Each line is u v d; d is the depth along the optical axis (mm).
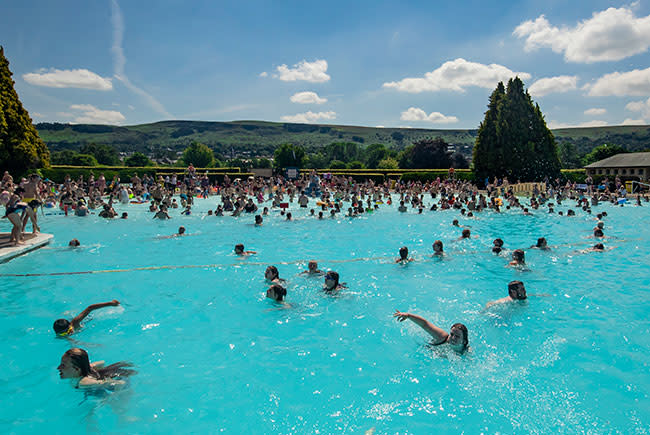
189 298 8055
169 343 6016
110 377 5004
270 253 12375
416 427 4055
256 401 4523
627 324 6520
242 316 7078
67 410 4371
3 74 36281
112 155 150000
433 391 4699
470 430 4000
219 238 15086
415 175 53281
